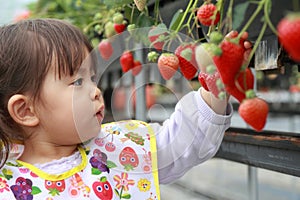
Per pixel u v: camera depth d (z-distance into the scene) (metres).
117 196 1.08
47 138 1.05
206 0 0.88
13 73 1.01
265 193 3.78
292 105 4.09
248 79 0.76
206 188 4.08
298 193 3.70
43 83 1.00
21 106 1.02
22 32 1.04
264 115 0.73
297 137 1.22
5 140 1.04
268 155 1.26
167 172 1.18
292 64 1.25
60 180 1.05
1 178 1.02
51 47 1.01
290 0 0.91
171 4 1.35
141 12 1.22
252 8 1.00
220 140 1.08
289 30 0.54
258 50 1.11
